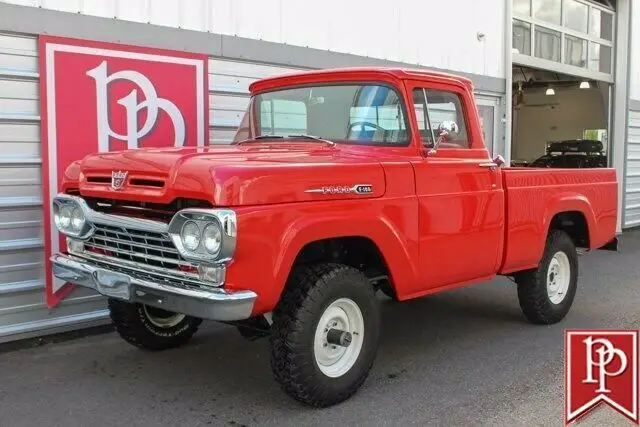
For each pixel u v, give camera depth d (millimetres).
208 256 3562
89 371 5047
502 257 5516
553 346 5703
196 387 4695
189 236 3652
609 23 14484
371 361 4445
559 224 6695
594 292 7953
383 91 4879
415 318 6684
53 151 5777
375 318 4434
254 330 4516
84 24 5895
